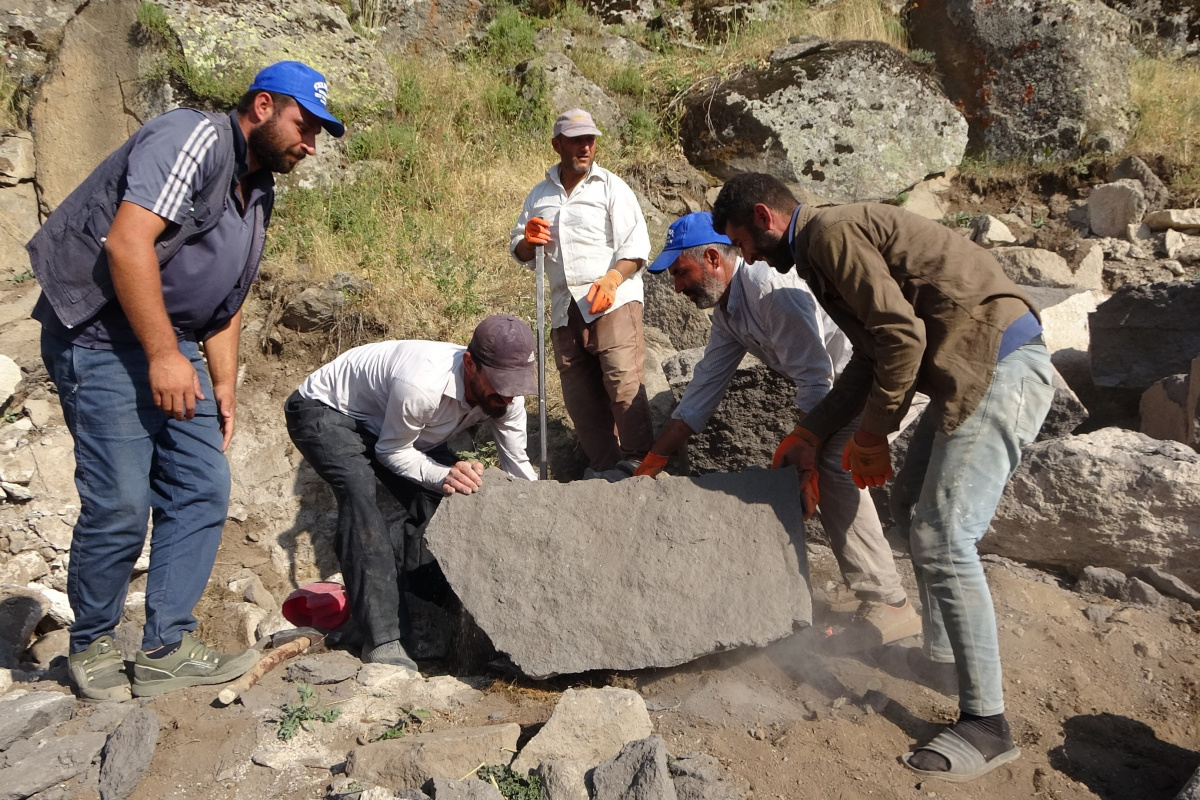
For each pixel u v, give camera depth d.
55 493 4.97
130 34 6.84
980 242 7.79
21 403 5.21
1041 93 8.67
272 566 5.04
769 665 3.41
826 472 3.54
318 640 3.73
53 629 4.61
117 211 2.96
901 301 2.70
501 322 3.44
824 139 8.09
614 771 2.63
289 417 3.81
